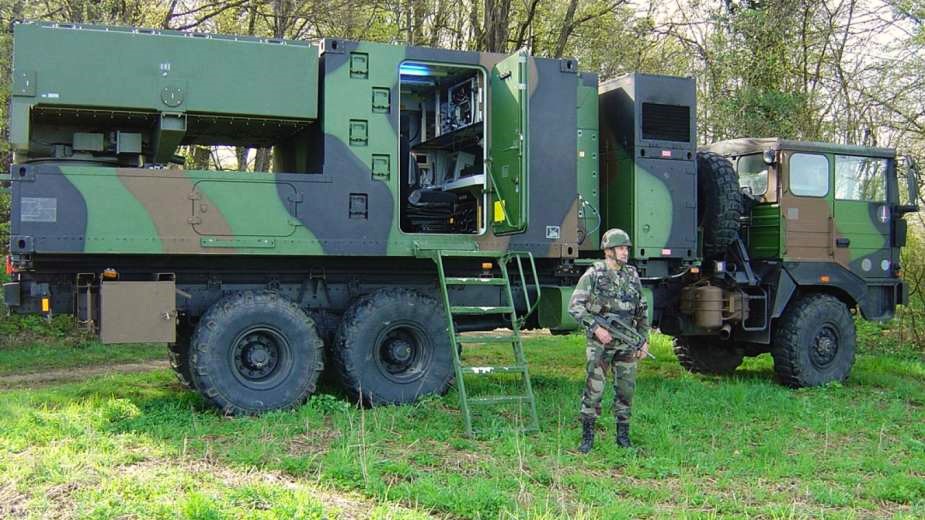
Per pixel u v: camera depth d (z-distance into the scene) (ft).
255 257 24.53
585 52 66.59
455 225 29.19
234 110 23.52
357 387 24.30
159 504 14.03
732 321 31.53
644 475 18.01
